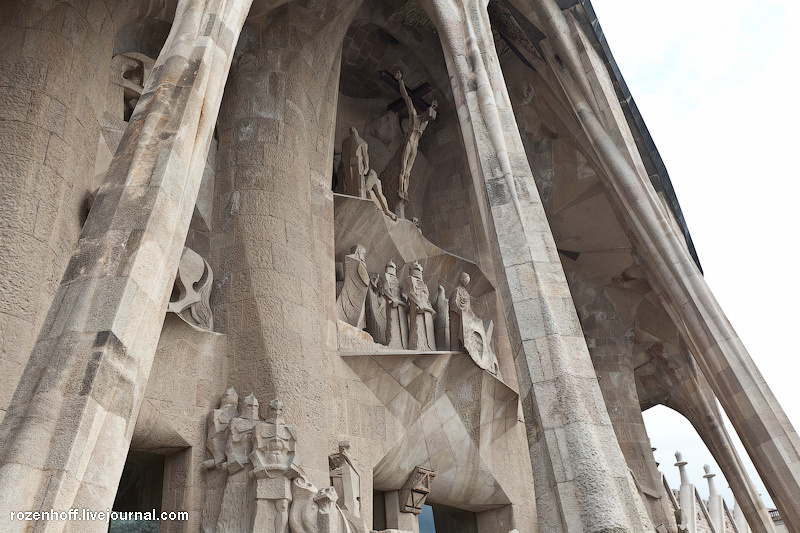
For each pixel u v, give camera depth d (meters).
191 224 10.16
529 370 7.14
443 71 16.28
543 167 17.56
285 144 11.24
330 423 9.62
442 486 11.47
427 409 11.33
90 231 5.16
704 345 12.98
